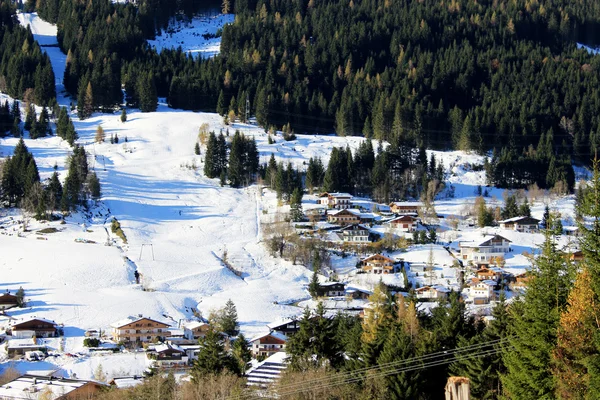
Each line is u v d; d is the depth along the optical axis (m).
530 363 83.62
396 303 182.88
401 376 116.94
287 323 194.00
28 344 188.75
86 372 172.62
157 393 126.31
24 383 149.88
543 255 89.94
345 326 164.75
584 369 74.69
